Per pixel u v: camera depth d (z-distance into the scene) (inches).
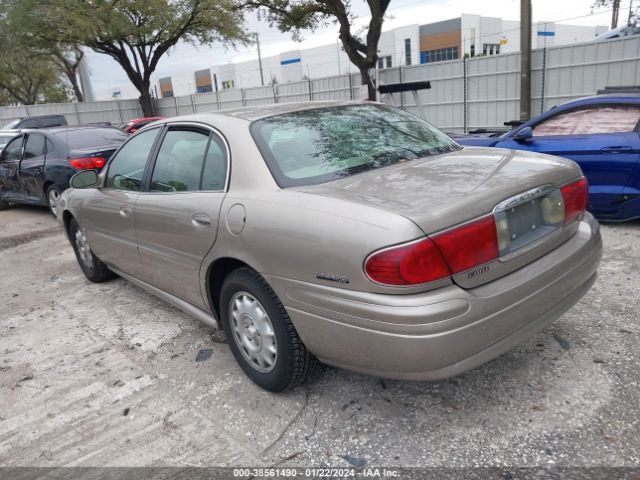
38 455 104.4
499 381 114.3
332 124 128.0
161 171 141.4
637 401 103.9
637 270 171.9
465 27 1840.6
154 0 946.1
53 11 903.7
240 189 112.3
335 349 96.0
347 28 640.4
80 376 134.2
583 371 115.2
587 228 116.6
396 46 2003.0
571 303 110.0
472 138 262.5
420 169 109.0
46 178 336.8
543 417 101.9
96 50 1019.3
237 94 941.2
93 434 109.6
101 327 164.2
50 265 243.1
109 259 178.9
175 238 130.0
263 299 107.7
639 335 128.5
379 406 110.0
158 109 1144.2
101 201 167.8
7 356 149.6
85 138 344.2
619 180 216.5
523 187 98.6
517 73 550.3
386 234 84.5
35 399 125.4
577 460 90.4
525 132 234.1
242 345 119.7
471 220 89.4
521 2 497.4
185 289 136.3
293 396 115.9
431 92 627.8
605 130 219.9
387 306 85.0
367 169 111.8
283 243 98.5
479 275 91.1
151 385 126.8
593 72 500.4
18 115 1059.9
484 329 88.7
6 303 195.3
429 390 113.5
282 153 114.0
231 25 1043.3
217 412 113.3
